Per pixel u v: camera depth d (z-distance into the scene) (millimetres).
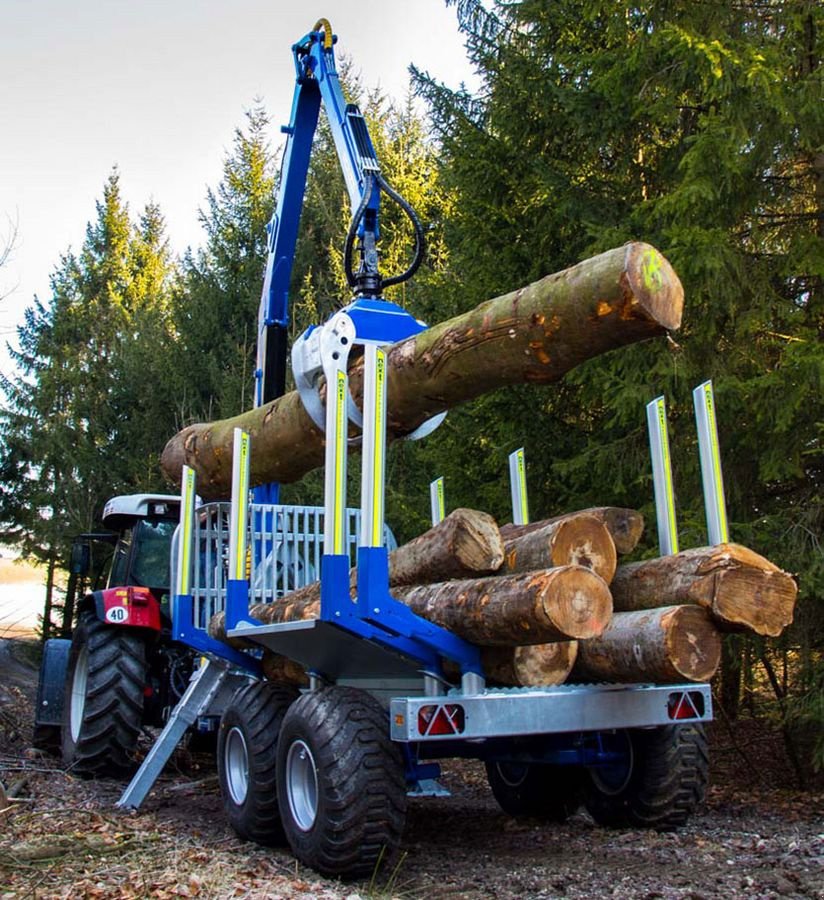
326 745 4656
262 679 6355
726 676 8672
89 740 7496
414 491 13469
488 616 4324
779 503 7918
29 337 25719
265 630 5117
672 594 4613
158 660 8164
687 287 7461
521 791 6199
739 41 7551
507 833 5840
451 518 4715
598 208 8734
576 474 8742
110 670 7574
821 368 6801
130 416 23359
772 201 7906
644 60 7715
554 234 9328
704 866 4828
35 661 19312
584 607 4109
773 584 4492
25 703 12266
